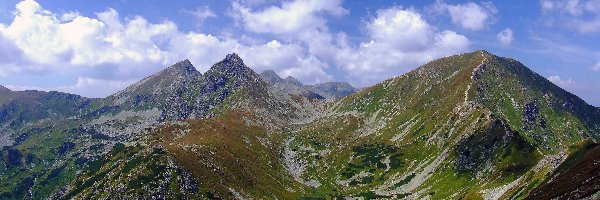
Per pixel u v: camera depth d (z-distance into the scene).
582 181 108.75
